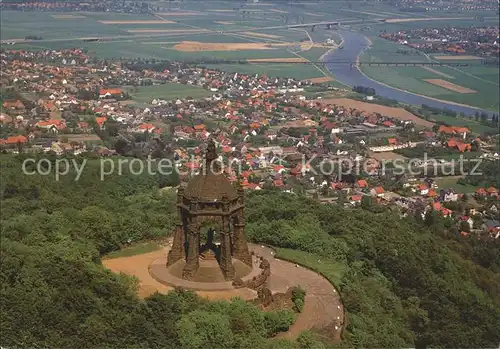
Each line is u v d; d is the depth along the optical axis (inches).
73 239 7780.5
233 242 6924.2
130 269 7180.1
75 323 5851.4
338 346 6122.1
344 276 7613.2
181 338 5757.9
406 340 7126.0
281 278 7209.6
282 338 6112.2
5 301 6097.4
